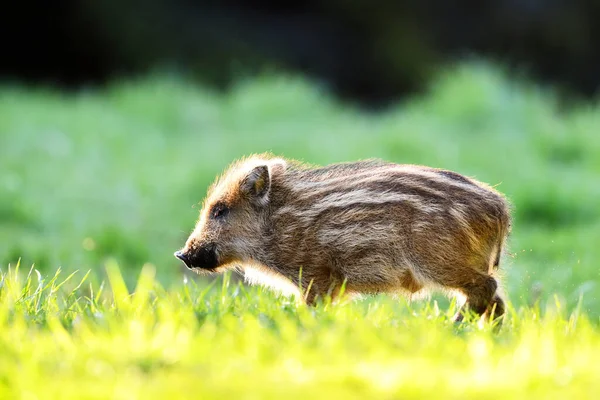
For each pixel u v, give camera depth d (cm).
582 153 2022
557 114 2555
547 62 3978
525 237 1385
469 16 3962
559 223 1545
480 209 806
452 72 2497
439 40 3944
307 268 840
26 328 654
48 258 1303
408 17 3934
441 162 1836
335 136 2050
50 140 2047
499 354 591
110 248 1373
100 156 2000
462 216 800
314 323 650
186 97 2483
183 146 2116
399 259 808
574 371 541
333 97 3672
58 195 1669
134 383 509
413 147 1909
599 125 2166
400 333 638
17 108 2298
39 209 1543
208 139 2183
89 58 3709
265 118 2391
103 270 1293
